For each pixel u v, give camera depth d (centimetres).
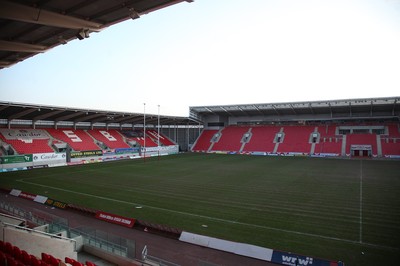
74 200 2434
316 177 3506
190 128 8525
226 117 8444
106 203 2334
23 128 5244
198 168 4388
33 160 4569
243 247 1452
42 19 1112
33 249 1249
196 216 1998
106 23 1283
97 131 6512
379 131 6397
